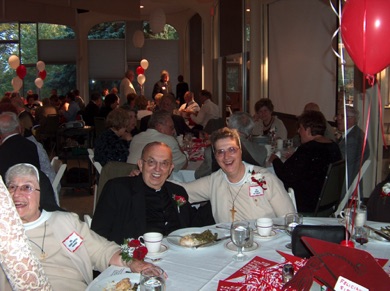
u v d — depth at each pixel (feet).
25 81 44.50
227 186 8.14
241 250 6.05
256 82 26.25
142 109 24.72
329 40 18.81
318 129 10.80
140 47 41.04
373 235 6.58
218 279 5.33
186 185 8.57
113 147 13.73
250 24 26.07
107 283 5.27
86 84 44.62
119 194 7.85
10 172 6.10
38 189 6.16
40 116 31.89
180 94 38.14
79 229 6.48
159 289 4.61
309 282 4.13
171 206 8.20
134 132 19.19
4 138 10.93
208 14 36.11
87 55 44.68
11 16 24.57
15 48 44.27
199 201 8.63
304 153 10.39
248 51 26.96
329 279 4.07
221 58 33.22
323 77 19.52
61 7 26.96
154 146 8.02
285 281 4.71
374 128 15.05
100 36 44.86
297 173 10.41
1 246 3.00
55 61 44.37
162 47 45.32
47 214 6.31
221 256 6.05
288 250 6.23
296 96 22.45
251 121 11.61
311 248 4.17
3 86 44.60
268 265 5.69
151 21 32.12
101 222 7.77
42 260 6.15
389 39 5.66
